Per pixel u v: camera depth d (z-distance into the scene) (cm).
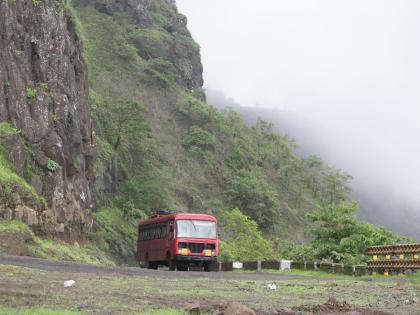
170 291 1817
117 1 19700
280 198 18200
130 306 1388
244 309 1170
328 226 4881
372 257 3575
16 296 1429
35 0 5231
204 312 1303
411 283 2619
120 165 10344
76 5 19375
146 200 10425
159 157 15025
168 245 4347
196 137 16525
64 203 4875
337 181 19025
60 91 5256
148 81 17750
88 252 5066
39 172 4669
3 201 3903
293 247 5434
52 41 5294
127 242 7994
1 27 4766
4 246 3528
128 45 18300
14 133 4406
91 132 6188
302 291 2044
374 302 1727
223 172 16350
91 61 17400
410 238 4712
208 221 4353
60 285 1777
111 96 16388
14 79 4747
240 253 7831
